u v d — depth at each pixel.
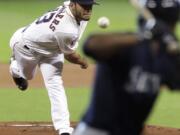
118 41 11.13
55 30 22.83
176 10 11.25
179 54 11.00
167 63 11.16
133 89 11.35
